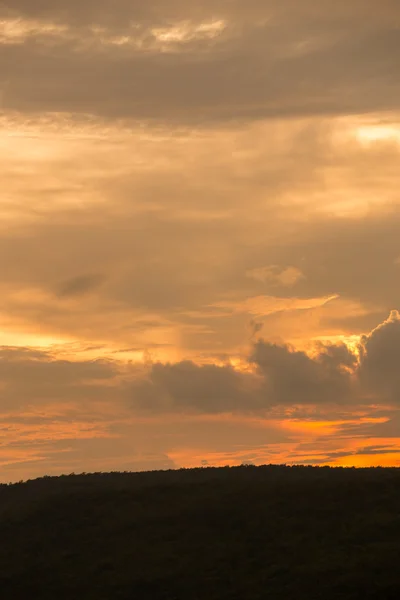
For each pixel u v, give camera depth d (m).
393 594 45.69
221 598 48.75
